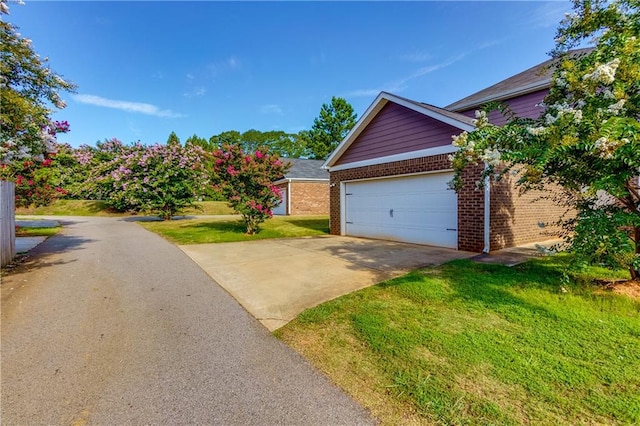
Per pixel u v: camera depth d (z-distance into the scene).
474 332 2.77
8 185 5.79
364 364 2.40
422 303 3.53
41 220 15.12
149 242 8.63
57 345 2.77
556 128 3.16
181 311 3.59
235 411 1.91
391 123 8.68
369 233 9.60
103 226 12.68
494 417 1.76
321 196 21.88
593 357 2.31
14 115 5.19
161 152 15.10
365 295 3.90
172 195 15.23
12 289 4.36
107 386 2.17
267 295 4.11
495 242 6.67
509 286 3.96
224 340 2.88
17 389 2.12
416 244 8.09
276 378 2.26
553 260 5.46
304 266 5.64
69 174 20.70
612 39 3.58
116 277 5.01
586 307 3.20
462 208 6.96
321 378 2.24
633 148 2.74
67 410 1.92
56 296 4.09
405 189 8.41
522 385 2.02
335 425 1.77
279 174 10.48
